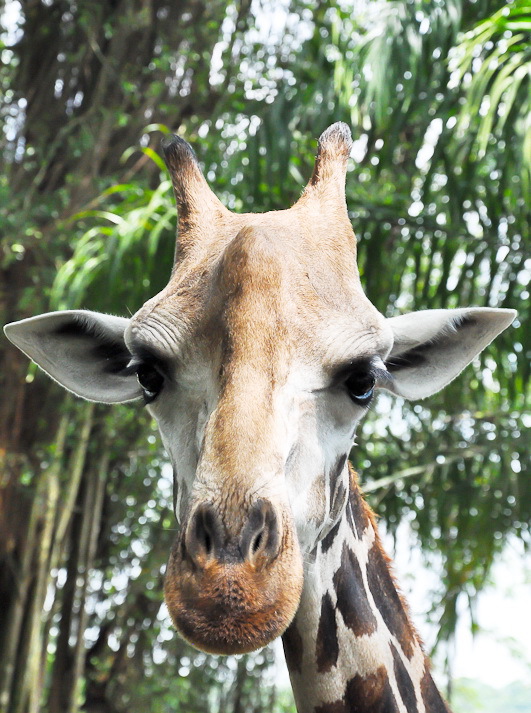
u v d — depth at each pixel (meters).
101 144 10.05
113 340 3.35
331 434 2.72
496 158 6.84
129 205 7.51
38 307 9.05
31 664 9.60
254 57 10.24
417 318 3.33
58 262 9.14
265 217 2.96
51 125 10.61
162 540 10.56
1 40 10.93
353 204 7.19
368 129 7.72
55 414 9.52
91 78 10.73
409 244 7.25
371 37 6.79
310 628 2.97
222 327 2.53
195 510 2.29
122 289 6.89
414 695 3.10
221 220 2.98
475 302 8.30
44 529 9.55
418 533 9.20
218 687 11.51
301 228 2.87
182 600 2.23
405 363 3.39
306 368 2.60
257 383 2.43
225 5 10.48
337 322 2.65
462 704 16.33
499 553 9.24
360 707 2.98
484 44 6.82
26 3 10.89
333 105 7.00
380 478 9.05
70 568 10.27
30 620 9.59
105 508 10.85
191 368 2.63
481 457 8.76
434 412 8.91
